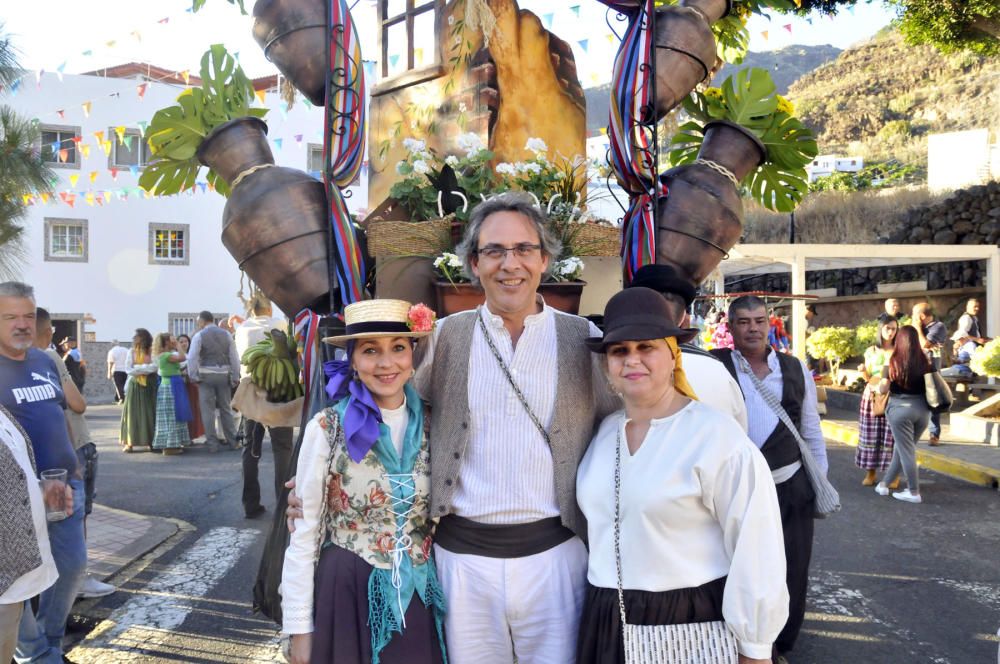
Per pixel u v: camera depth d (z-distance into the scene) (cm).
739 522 194
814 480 347
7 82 894
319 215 325
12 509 263
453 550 230
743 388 355
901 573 486
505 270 226
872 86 6406
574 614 227
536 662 226
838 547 545
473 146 367
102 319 2297
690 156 465
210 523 614
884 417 730
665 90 365
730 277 1883
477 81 398
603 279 355
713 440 199
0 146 886
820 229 1967
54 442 338
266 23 336
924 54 6469
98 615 418
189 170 401
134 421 972
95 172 1322
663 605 197
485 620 227
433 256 335
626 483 206
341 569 222
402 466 228
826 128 6181
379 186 465
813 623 408
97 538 557
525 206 233
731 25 507
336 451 223
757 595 188
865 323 1488
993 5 1210
